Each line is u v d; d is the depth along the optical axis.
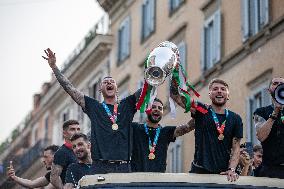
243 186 15.14
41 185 22.69
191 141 43.31
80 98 17.45
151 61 16.61
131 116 17.50
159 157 17.45
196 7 44.44
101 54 57.12
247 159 18.77
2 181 50.03
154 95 16.98
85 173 19.28
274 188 15.23
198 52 43.78
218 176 15.23
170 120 45.00
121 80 54.09
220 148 16.70
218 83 16.97
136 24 52.53
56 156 20.80
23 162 67.12
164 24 48.47
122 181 15.07
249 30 38.75
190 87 17.08
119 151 17.14
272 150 17.09
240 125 16.86
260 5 38.09
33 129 74.19
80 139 19.42
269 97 36.78
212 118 16.78
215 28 41.97
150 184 15.02
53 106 68.44
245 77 38.94
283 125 17.03
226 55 40.75
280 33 36.41
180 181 15.05
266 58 37.31
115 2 55.31
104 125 17.23
